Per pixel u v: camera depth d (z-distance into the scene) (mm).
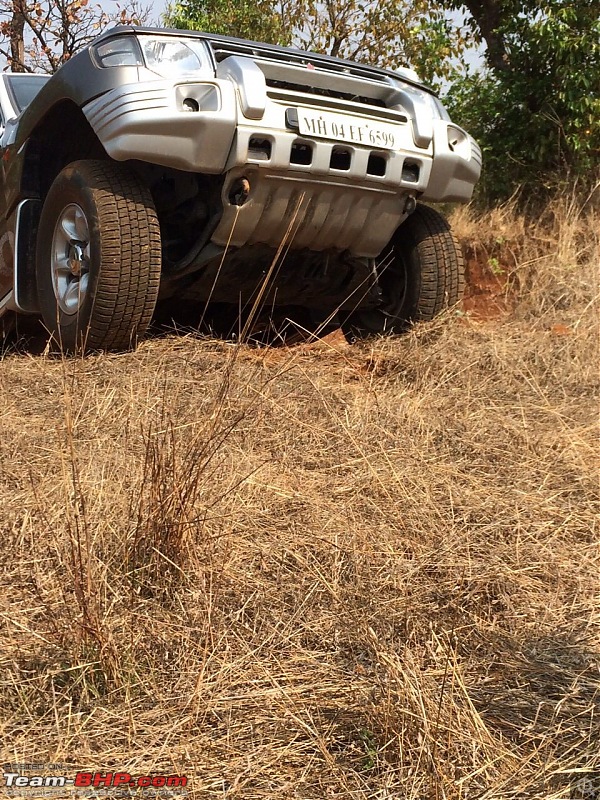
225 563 2496
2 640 2129
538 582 2574
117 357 4309
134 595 2330
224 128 4023
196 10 10344
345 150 4305
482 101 8570
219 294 4902
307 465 3307
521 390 4422
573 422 4004
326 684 2025
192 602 2338
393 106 4691
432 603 2414
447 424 3781
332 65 4676
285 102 4172
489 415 3980
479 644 2256
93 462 3076
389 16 9672
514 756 1786
